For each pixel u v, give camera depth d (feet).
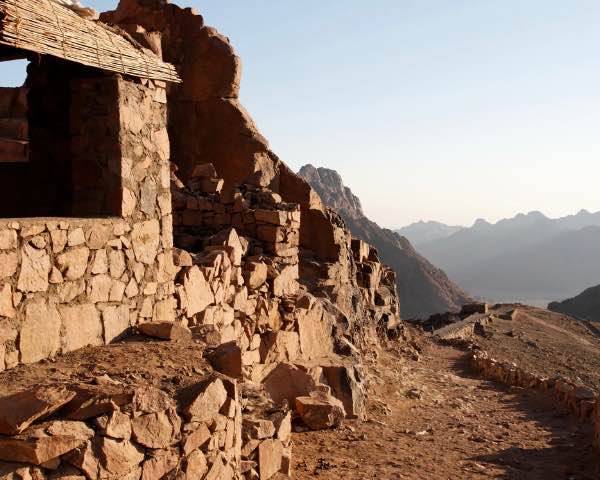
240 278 30.71
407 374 53.57
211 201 38.34
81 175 20.84
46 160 23.26
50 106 23.22
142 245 21.52
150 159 22.31
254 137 57.88
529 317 144.36
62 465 12.16
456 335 103.24
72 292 17.69
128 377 15.84
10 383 14.53
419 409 40.29
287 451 21.94
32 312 16.16
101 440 12.76
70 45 18.30
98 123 20.74
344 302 54.54
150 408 14.12
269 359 32.78
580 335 137.80
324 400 30.94
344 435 30.30
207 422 15.85
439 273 331.16
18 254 15.64
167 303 23.21
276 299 34.58
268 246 37.14
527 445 32.89
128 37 22.91
